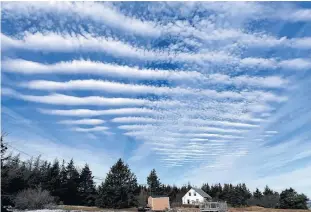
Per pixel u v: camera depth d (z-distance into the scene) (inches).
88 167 3479.3
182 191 4471.0
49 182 2952.8
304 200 3093.0
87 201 3223.4
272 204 3695.9
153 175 4281.5
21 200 2113.7
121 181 3019.2
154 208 2795.3
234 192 3996.1
